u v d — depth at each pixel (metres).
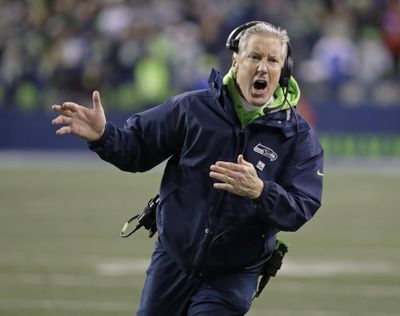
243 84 17.64
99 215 45.78
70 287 31.17
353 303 29.53
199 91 18.28
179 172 18.28
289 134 17.91
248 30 17.64
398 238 40.81
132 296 30.06
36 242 39.03
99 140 18.08
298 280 32.75
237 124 17.91
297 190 17.75
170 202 18.28
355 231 42.53
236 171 16.84
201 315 18.11
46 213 46.25
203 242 17.97
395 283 32.25
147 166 18.73
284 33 17.72
